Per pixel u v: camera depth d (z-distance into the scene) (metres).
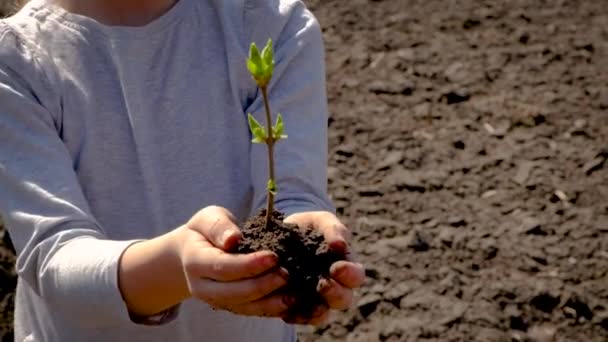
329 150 3.62
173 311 1.25
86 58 1.38
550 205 3.34
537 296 2.99
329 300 1.08
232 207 1.45
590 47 4.12
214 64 1.43
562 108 3.79
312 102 1.47
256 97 1.45
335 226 1.19
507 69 4.00
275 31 1.47
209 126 1.42
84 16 1.39
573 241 3.20
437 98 3.86
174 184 1.41
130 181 1.39
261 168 1.42
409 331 2.89
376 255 3.16
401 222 3.30
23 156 1.31
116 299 1.19
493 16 4.32
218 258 1.08
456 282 3.05
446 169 3.52
